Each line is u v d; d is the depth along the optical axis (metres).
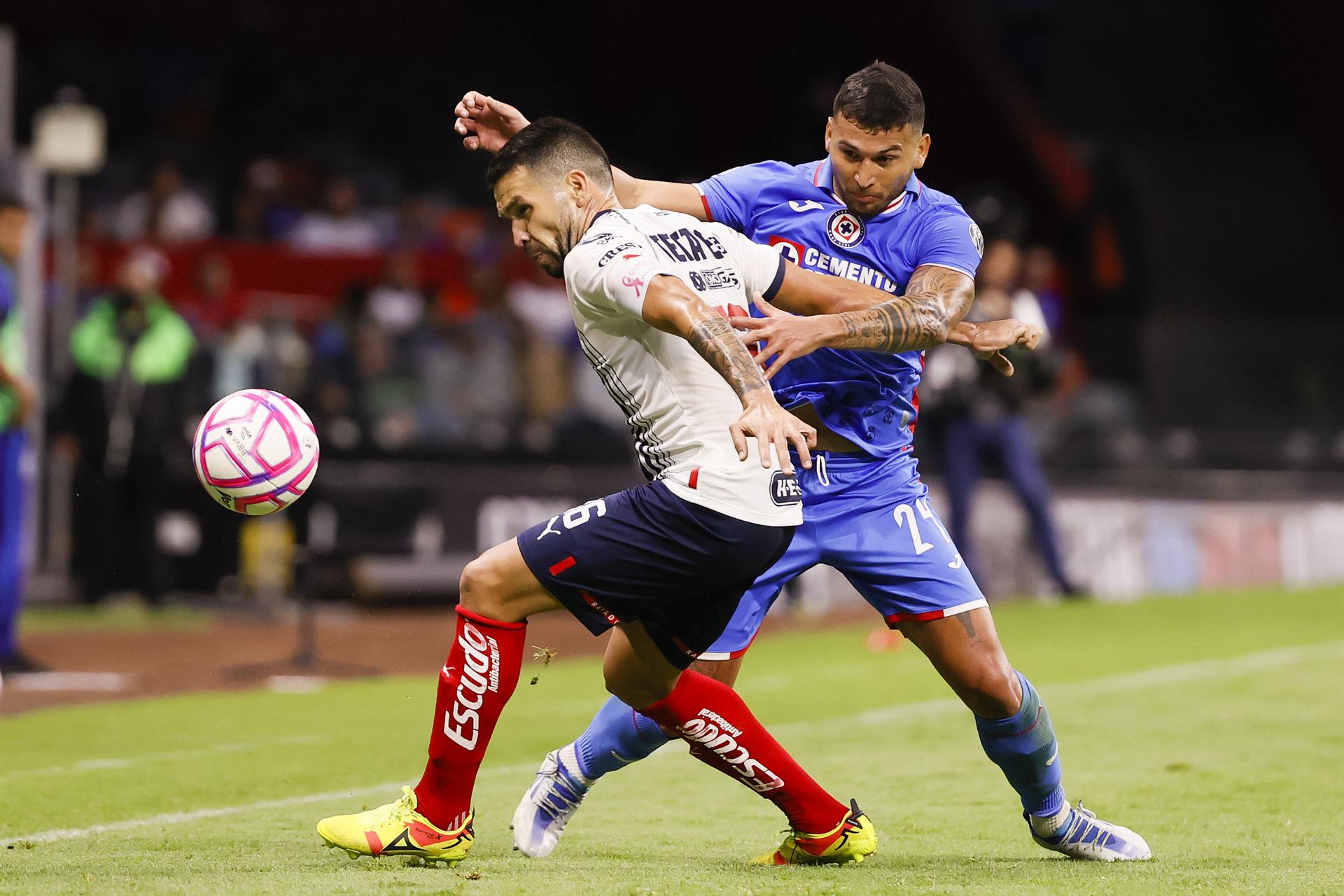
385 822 13.95
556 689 31.41
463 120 17.06
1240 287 84.38
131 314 44.53
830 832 14.31
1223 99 93.62
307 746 23.27
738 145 83.00
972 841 16.12
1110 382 56.38
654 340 13.16
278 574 45.91
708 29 81.56
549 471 48.59
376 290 52.94
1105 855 14.77
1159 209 86.50
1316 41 88.25
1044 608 45.38
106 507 45.22
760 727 14.25
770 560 13.38
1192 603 46.41
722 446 13.11
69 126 46.47
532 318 56.03
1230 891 12.84
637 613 13.39
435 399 48.06
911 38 74.56
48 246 50.75
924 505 15.34
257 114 77.12
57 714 27.03
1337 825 16.89
